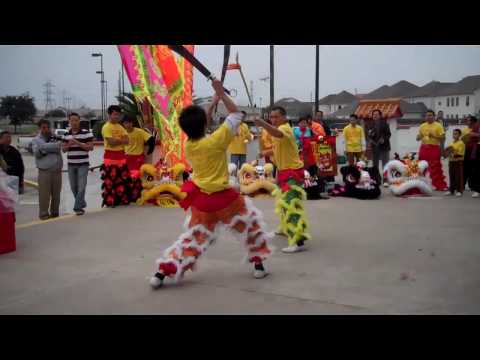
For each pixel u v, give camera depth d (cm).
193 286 450
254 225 461
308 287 441
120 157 880
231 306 398
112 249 593
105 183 879
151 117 1074
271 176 1020
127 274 492
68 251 584
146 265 524
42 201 820
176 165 909
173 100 965
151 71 957
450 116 6228
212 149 425
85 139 824
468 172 1033
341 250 572
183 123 426
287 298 413
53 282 468
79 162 814
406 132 2030
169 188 884
